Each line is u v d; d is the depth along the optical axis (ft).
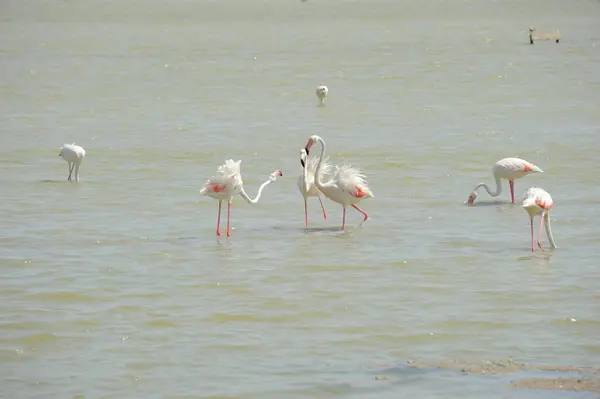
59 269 49.83
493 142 90.58
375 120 106.11
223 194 56.54
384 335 39.86
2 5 337.93
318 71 158.61
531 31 203.82
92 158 84.17
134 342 39.22
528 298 44.78
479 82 141.38
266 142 92.38
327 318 42.22
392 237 56.90
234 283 47.50
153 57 184.96
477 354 37.47
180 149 88.48
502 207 64.95
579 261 51.01
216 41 222.07
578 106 114.73
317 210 64.49
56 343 39.11
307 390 33.86
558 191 69.62
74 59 181.98
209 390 34.01
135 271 49.60
